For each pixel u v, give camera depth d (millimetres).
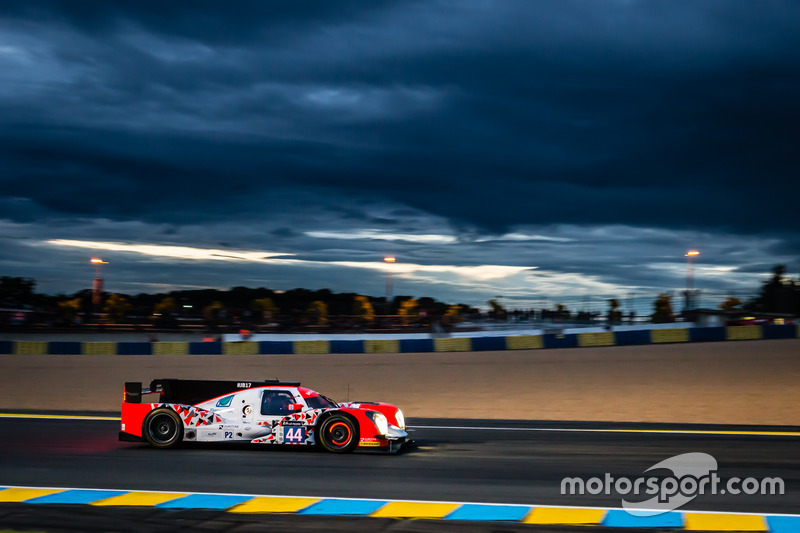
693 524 6598
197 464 9797
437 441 12438
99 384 23516
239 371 25438
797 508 7242
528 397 19766
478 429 14344
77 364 27797
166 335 45312
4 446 11570
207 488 8203
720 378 21234
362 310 47094
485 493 7973
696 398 18812
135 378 24438
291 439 11023
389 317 44344
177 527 6434
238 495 7816
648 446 11727
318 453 10898
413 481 8648
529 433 13641
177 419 11297
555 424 15352
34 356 30375
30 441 12180
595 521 6711
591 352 27000
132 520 6684
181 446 11516
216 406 11383
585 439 12680
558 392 20266
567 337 28906
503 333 38031
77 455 10609
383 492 8016
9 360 29141
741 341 27953
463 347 29203
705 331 28594
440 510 7145
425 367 25156
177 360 28109
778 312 35875
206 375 24797
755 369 22328
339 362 26828
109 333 46625
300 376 24125
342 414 10859
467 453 10953
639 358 25109
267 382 11867
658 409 17766
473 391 20844
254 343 30359
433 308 45125
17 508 7152
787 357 24062
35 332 46188
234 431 11188
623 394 19656
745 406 17750
